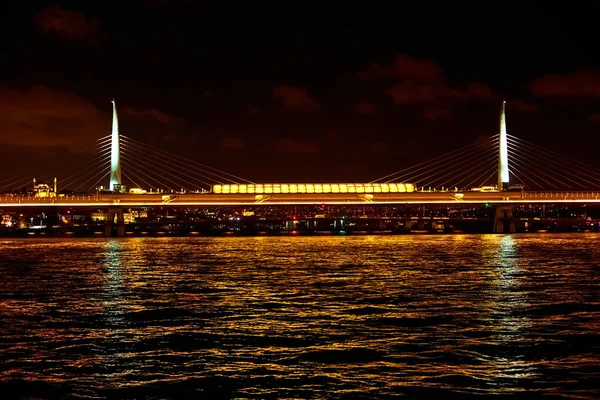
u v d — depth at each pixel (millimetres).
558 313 53469
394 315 52938
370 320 50938
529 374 37031
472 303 58781
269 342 44062
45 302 61719
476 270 88812
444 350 41594
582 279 77250
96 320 52156
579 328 47531
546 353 40906
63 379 36938
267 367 38562
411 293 65500
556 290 67250
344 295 64562
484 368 38031
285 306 58062
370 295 64312
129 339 45312
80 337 46031
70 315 54469
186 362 39719
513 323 49344
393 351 41500
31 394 34875
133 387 35688
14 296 66000
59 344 44062
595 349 41719
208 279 80125
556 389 34844
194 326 49438
